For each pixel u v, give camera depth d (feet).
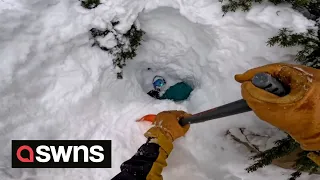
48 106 6.16
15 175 5.78
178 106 7.25
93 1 6.26
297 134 3.40
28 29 5.86
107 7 6.26
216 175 6.60
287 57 5.91
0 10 5.83
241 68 6.38
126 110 7.04
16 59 5.70
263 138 6.39
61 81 6.27
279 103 3.20
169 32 7.06
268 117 3.35
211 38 6.57
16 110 5.83
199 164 6.70
